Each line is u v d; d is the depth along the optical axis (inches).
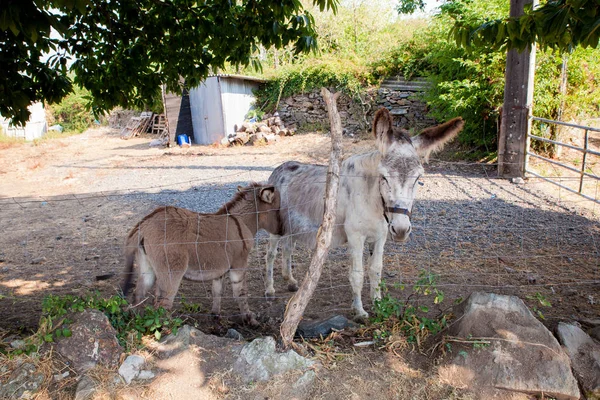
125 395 99.0
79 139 824.3
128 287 133.6
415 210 277.0
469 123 410.0
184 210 140.1
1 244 252.8
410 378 104.4
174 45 182.7
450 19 417.7
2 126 882.8
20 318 154.0
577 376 104.3
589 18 105.3
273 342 111.2
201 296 174.1
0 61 152.6
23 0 104.3
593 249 203.3
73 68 185.6
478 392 100.7
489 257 198.8
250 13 170.9
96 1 164.9
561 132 382.9
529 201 286.4
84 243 248.7
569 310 146.3
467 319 112.7
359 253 143.8
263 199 152.7
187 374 105.0
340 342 118.6
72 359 105.7
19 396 98.8
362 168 138.6
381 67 591.5
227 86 635.5
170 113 639.8
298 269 202.8
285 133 612.1
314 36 173.9
